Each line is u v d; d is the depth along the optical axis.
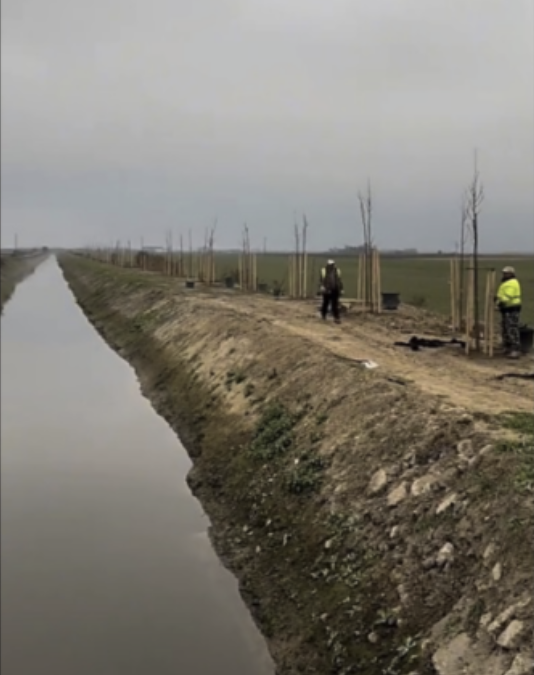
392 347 21.91
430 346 22.19
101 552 15.14
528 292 21.52
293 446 16.22
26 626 12.66
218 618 12.51
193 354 28.97
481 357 20.48
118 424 24.67
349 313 31.00
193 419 22.92
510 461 10.86
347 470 13.76
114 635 12.25
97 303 61.41
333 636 10.69
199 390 24.86
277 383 20.06
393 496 12.06
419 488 11.76
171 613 12.71
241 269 50.31
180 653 11.66
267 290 46.00
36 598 13.52
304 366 19.69
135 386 30.61
